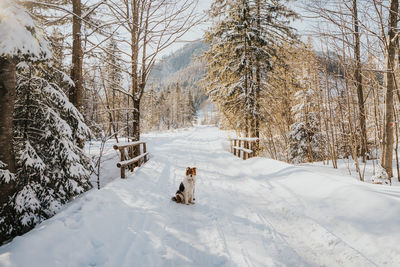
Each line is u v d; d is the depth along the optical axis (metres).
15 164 3.94
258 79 11.60
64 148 4.65
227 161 9.85
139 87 9.22
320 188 4.35
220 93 12.09
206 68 12.88
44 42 3.60
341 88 7.14
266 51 11.14
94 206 4.04
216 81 12.79
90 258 2.71
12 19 2.98
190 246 3.19
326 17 5.16
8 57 3.06
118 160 9.14
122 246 3.08
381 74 6.70
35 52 3.21
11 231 3.66
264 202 4.70
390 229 2.62
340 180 4.41
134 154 8.57
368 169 7.70
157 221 3.91
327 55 6.86
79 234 3.06
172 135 26.94
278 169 6.48
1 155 3.56
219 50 11.95
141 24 7.14
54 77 5.05
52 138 4.68
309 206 3.89
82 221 3.37
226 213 4.29
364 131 8.18
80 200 4.27
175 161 9.92
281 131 11.33
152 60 8.62
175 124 66.50
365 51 5.84
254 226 3.72
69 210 3.78
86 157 5.64
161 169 8.10
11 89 3.66
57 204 4.43
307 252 2.88
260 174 6.63
